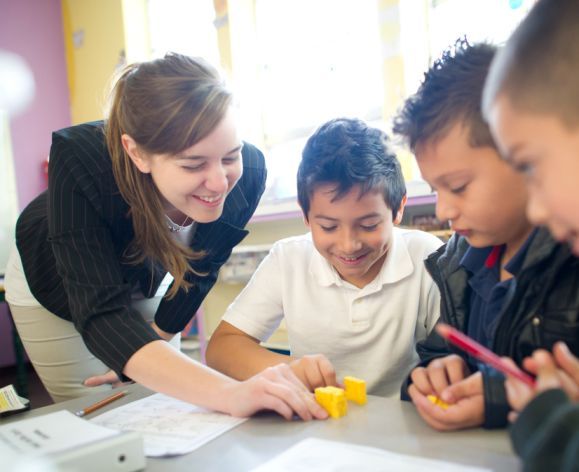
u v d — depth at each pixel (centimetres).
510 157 47
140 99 91
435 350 89
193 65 94
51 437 57
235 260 254
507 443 56
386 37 208
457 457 53
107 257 96
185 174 92
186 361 80
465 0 193
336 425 65
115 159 99
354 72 237
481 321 84
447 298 89
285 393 69
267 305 115
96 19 317
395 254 110
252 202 128
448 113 67
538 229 71
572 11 43
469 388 63
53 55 335
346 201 92
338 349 112
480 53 70
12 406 81
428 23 203
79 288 91
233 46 265
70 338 133
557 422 42
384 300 109
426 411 62
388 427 63
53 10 335
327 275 112
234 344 106
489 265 84
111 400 83
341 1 238
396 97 206
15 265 137
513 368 53
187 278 122
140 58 308
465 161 66
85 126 108
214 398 73
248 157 125
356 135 97
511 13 179
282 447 60
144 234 106
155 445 63
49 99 333
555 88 42
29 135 324
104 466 54
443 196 70
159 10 306
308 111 256
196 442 63
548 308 72
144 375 80
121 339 84
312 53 251
